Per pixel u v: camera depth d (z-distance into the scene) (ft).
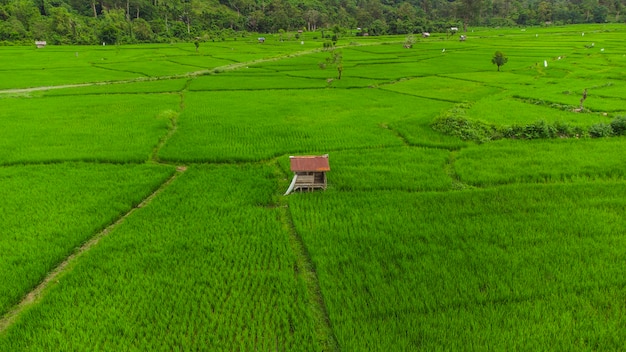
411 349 24.86
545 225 39.81
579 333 25.79
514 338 25.80
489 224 40.24
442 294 29.96
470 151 63.93
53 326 28.14
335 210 44.70
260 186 53.01
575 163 56.65
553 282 31.04
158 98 119.55
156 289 31.73
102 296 31.01
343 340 25.82
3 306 30.37
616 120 70.85
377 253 35.63
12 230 41.01
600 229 38.40
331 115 93.45
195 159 64.03
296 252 37.55
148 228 41.68
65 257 37.32
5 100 114.21
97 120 89.61
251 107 103.96
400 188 51.85
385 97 117.50
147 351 26.08
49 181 54.85
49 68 185.98
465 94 119.03
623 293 29.35
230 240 38.83
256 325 27.91
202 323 28.09
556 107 91.40
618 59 179.63
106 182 54.44
